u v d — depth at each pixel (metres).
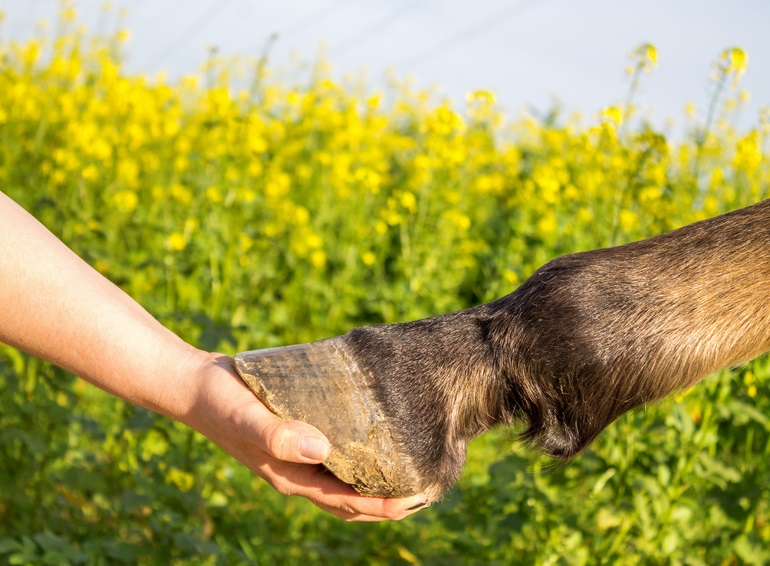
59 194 3.34
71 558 1.57
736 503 1.76
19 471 1.95
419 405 0.93
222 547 1.92
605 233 2.37
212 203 3.04
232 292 3.01
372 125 4.27
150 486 1.80
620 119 2.22
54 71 3.92
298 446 0.88
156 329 0.96
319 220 3.79
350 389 0.93
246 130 2.90
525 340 0.94
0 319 0.93
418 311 3.23
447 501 1.83
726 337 0.93
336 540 2.10
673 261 0.95
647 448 1.81
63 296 0.94
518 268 3.15
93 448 2.31
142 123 3.84
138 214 3.39
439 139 3.54
